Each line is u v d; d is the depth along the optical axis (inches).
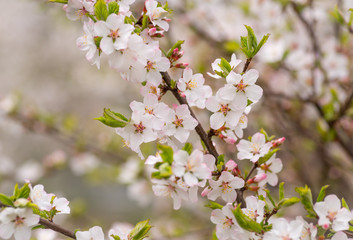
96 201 122.8
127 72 31.7
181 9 53.3
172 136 32.4
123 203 121.6
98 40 31.4
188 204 62.8
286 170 51.1
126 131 31.7
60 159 70.2
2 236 31.4
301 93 47.7
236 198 32.7
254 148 32.8
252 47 32.2
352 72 49.9
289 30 51.8
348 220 31.5
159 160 31.3
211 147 32.5
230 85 31.9
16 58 119.6
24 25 117.1
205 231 55.6
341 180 51.5
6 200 31.3
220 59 32.6
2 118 61.4
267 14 51.6
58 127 63.1
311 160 56.2
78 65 115.2
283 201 32.0
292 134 50.9
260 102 48.5
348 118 45.1
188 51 52.3
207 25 53.0
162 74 32.3
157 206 74.5
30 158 123.2
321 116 43.0
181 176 31.1
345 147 43.2
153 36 32.0
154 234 56.2
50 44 118.3
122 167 64.0
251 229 31.4
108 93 111.7
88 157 68.0
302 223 31.3
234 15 54.1
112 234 32.6
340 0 40.6
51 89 117.8
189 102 32.5
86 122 110.2
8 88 118.1
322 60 46.7
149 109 31.9
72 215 64.7
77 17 32.1
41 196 32.0
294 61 47.5
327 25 53.9
